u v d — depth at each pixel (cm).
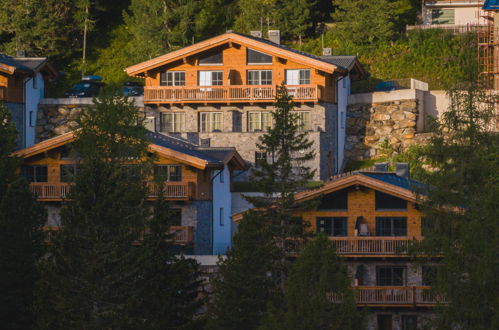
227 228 13812
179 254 11175
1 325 10069
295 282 8662
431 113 15800
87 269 9569
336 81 15675
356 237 10856
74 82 19188
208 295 11306
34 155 12700
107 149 11000
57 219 12694
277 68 15375
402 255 10531
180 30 19225
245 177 14888
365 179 10988
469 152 9262
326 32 19350
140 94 16950
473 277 8456
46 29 19375
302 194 11062
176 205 12650
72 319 9406
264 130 15362
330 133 15388
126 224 9819
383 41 18388
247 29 19425
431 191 9288
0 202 11188
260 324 9300
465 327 8500
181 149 13012
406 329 10881
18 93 15300
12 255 10225
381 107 15762
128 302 9550
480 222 8731
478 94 9506
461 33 18162
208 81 15525
